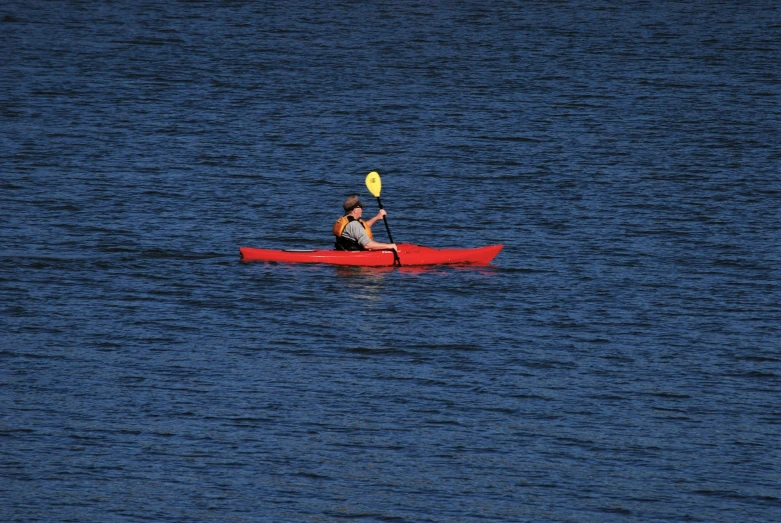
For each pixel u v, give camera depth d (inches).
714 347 2063.2
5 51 5142.7
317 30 5920.3
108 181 3221.0
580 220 2957.7
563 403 1800.0
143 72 4822.8
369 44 5605.3
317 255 2539.4
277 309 2233.0
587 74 4977.9
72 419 1695.4
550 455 1617.9
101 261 2512.3
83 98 4323.3
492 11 6496.1
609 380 1898.4
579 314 2233.0
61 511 1430.9
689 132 4003.4
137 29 5767.7
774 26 6107.3
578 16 6363.2
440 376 1903.3
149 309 2213.3
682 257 2637.8
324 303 2274.9
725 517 1454.2
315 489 1504.7
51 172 3289.9
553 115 4247.0
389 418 1728.6
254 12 6348.4
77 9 6254.9
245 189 3216.0
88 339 2038.6
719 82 4835.1
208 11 6328.7
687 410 1781.5
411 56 5329.7
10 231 2709.2
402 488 1512.1
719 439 1680.6
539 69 5078.7
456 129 4015.8
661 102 4473.4
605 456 1616.6
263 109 4261.8
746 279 2479.1
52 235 2696.9
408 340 2070.6
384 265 2539.4
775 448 1653.5
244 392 1815.9
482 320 2188.7
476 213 3026.6
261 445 1626.5
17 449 1592.0
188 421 1701.5
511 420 1731.1
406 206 3093.0
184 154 3577.8
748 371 1950.1
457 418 1734.7
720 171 3491.6
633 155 3678.6
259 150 3673.7
